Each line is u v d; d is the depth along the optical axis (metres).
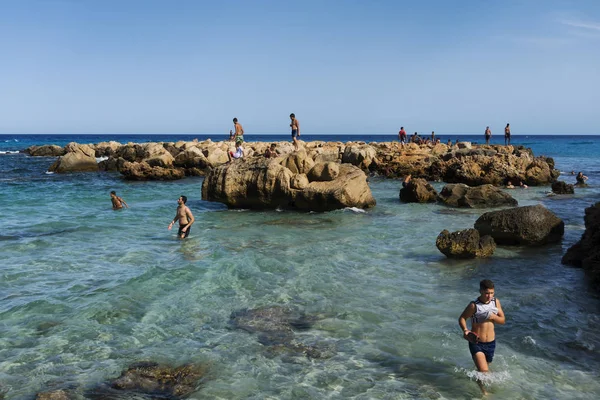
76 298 10.04
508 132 50.47
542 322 8.81
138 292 10.41
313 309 9.50
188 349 7.77
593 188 30.47
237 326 8.68
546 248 14.45
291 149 40.62
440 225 18.33
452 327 8.60
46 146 67.38
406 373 7.00
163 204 24.27
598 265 11.17
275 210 21.89
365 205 22.22
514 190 29.91
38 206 23.20
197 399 6.34
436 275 11.79
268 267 12.38
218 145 48.97
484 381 6.70
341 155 40.78
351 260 13.18
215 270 12.05
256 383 6.74
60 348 7.78
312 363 7.32
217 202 23.45
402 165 38.34
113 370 7.08
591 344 7.91
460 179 33.31
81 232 16.88
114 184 33.84
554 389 6.54
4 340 8.05
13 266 12.41
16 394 6.40
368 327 8.62
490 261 13.05
